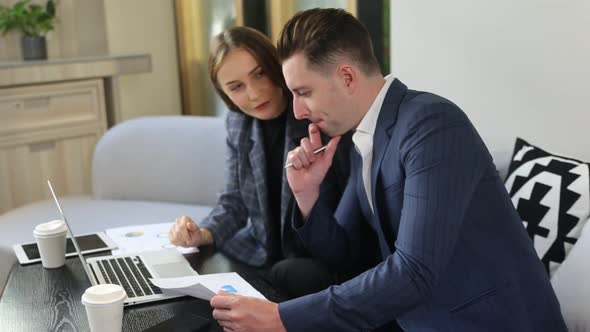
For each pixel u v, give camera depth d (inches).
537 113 87.4
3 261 96.3
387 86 54.8
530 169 75.7
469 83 94.1
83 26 150.7
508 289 52.1
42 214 112.0
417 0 98.2
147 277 62.4
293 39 53.1
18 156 131.6
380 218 55.3
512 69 89.1
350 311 47.8
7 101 128.3
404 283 47.3
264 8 138.7
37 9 140.6
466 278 51.9
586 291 62.4
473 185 50.0
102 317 48.4
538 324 53.3
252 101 73.5
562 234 69.6
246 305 49.1
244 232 80.0
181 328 50.3
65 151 138.7
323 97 53.2
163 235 78.2
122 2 150.9
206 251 73.5
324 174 63.0
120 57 142.3
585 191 70.1
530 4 86.0
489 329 51.8
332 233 64.4
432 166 48.6
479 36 92.0
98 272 64.1
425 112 51.1
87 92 140.3
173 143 120.0
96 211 113.0
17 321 53.6
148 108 157.2
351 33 52.7
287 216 73.2
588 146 83.1
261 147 77.3
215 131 116.9
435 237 47.4
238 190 81.2
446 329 52.2
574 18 82.1
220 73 73.5
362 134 54.9
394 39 102.4
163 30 158.6
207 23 152.9
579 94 83.0
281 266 66.2
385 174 53.5
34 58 140.3
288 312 48.5
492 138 92.9
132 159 121.7
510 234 53.1
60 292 59.9
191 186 117.8
